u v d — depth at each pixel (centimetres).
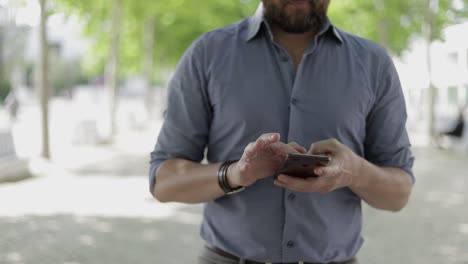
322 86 215
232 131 218
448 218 868
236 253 218
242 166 185
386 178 209
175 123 224
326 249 216
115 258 618
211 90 219
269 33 216
